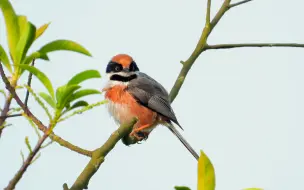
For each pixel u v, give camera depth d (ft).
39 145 15.02
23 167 14.66
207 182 15.81
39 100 16.33
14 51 18.69
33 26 18.17
